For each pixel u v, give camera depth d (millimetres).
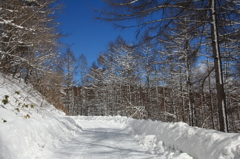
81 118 27000
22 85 10992
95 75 31828
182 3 5379
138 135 8102
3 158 3775
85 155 5305
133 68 19344
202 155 3555
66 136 8039
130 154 5336
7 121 5199
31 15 8672
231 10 5246
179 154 4238
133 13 5445
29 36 9320
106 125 16125
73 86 34250
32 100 10133
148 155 5203
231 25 5902
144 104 20344
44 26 10984
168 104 22344
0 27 8680
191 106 12055
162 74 16609
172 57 7344
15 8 8477
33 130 5668
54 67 13547
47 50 11141
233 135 3377
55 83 13258
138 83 21000
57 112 12680
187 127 4848
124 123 14695
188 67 11258
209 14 6023
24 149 4645
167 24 5703
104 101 31578
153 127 7125
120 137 8672
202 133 4039
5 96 6500
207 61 11141
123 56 20422
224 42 6312
